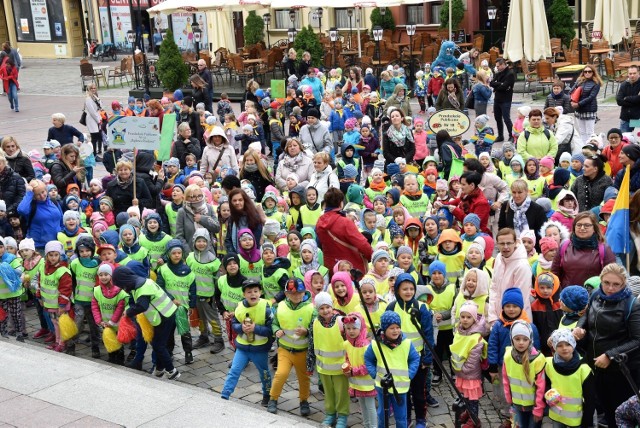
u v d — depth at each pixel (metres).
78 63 45.50
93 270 10.69
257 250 10.37
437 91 24.83
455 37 33.41
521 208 11.34
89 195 14.25
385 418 8.15
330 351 8.48
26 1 48.38
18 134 25.80
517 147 14.81
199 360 10.67
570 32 30.50
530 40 25.30
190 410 8.01
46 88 36.78
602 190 11.77
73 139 18.16
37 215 12.52
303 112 21.73
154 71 33.25
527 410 7.79
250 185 13.12
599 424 8.20
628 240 9.47
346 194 13.71
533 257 10.08
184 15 41.75
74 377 8.91
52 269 10.81
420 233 11.08
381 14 34.19
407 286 8.40
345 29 37.31
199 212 11.75
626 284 7.63
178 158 16.48
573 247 8.98
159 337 9.85
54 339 11.38
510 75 20.73
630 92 16.70
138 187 13.39
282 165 14.28
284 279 9.99
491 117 24.45
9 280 11.15
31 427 7.66
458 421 8.30
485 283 8.94
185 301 10.30
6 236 13.30
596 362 7.58
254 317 9.05
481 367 8.51
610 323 7.59
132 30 44.53
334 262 10.23
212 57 36.50
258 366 9.20
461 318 8.48
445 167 14.80
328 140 17.09
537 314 8.90
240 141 20.03
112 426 7.67
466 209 11.62
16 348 9.88
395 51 31.02
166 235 11.61
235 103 29.97
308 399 9.31
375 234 11.22
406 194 12.74
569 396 7.52
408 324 8.41
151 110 19.89
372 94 21.84
